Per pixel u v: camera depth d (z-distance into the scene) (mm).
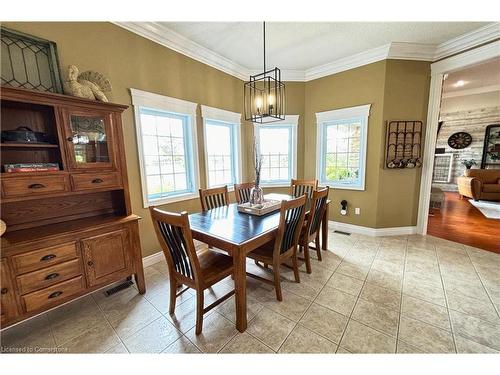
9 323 1461
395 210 3465
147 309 1894
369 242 3240
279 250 1885
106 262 1894
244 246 1570
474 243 3123
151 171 2762
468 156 6555
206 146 3301
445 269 2439
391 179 3379
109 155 1973
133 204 2512
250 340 1558
